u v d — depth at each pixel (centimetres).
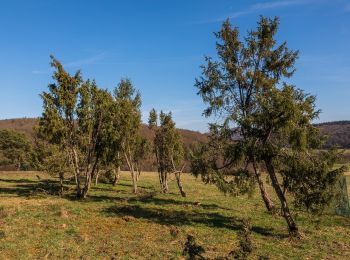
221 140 2545
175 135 4303
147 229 2298
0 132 8019
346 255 1866
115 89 4381
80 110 3781
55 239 1961
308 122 2078
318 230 2412
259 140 2172
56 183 4991
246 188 2434
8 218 2494
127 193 4231
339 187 2855
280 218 2797
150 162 4831
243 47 2770
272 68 2741
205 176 2645
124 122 3934
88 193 4119
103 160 4056
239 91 2727
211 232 2255
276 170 2194
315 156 2089
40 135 3984
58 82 3794
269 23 2741
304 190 2105
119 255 1716
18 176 5956
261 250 1886
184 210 3042
